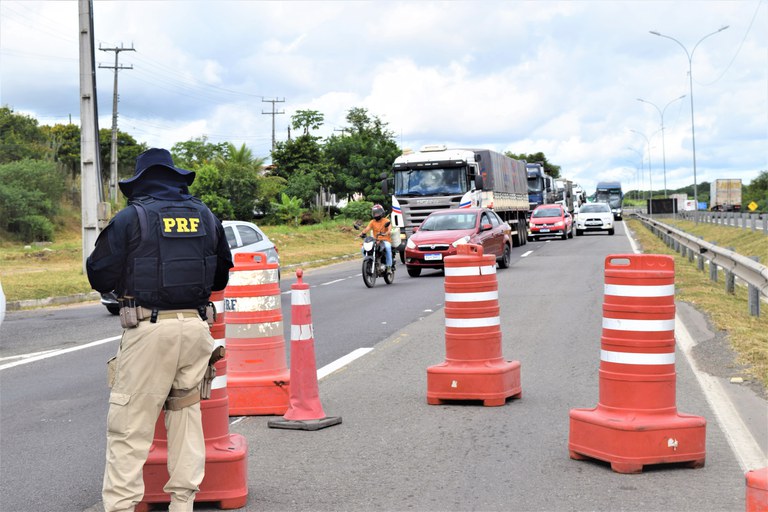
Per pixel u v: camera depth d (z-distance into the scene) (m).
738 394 8.12
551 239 46.28
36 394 9.31
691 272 21.70
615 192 99.44
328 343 12.14
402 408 7.96
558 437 6.77
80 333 14.57
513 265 26.75
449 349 8.16
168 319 4.57
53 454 6.77
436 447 6.56
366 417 7.65
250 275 8.06
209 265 4.72
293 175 74.62
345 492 5.52
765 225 35.94
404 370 9.93
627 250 32.53
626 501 5.19
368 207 65.00
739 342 10.77
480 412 7.72
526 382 9.05
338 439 6.90
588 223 48.97
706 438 6.60
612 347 6.02
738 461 6.01
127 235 4.53
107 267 4.52
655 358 5.91
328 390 8.87
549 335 12.31
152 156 4.74
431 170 30.31
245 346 8.00
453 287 8.14
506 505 5.16
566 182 78.88
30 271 28.00
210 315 4.83
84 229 25.19
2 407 8.66
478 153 33.78
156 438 5.32
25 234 46.25
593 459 6.12
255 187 64.94
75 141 87.88
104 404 8.66
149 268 4.53
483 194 32.91
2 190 45.69
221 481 5.27
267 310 8.07
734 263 15.52
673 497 5.25
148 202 4.63
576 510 5.04
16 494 5.74
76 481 6.03
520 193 41.91
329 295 19.69
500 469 5.93
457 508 5.14
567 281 20.53
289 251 38.00
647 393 5.90
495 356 8.15
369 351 11.33
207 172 62.62
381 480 5.75
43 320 16.84
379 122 90.75
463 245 8.25
